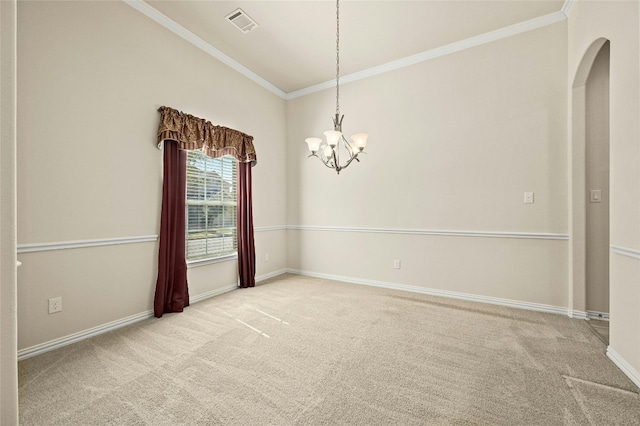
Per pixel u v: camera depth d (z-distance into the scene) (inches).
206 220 134.0
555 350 82.3
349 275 161.2
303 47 132.7
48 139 82.7
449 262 133.0
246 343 87.2
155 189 111.3
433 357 78.9
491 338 90.4
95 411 57.7
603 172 105.3
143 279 107.1
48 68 82.7
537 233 115.1
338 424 54.3
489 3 104.9
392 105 146.9
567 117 109.9
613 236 76.4
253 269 152.0
